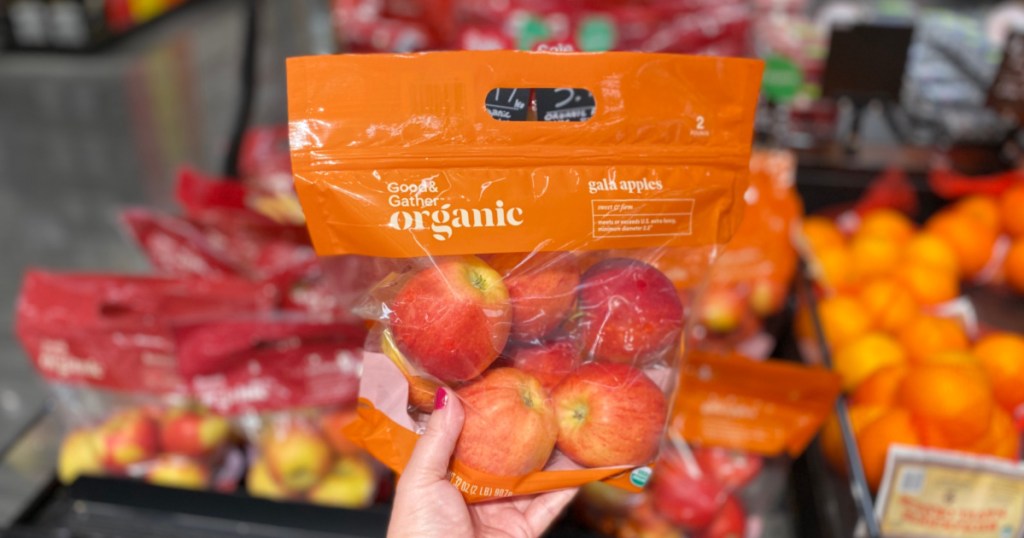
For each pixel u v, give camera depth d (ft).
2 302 9.17
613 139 2.48
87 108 15.47
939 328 4.26
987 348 4.15
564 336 2.60
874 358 4.16
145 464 4.29
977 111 6.54
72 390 4.25
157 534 3.94
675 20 7.06
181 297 4.11
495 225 2.42
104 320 3.98
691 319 2.77
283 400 4.10
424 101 2.39
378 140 2.39
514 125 2.43
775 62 6.44
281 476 4.13
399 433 2.50
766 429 3.75
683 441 3.81
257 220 4.58
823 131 6.52
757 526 3.94
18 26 18.35
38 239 10.67
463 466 2.42
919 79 6.99
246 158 6.05
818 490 3.90
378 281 2.58
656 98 2.49
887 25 5.65
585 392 2.51
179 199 4.76
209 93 16.07
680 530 3.80
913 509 3.50
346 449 4.21
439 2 7.17
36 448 4.52
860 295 4.85
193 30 20.65
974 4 8.99
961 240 5.21
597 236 2.48
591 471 2.51
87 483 4.07
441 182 2.40
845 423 3.68
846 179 5.91
